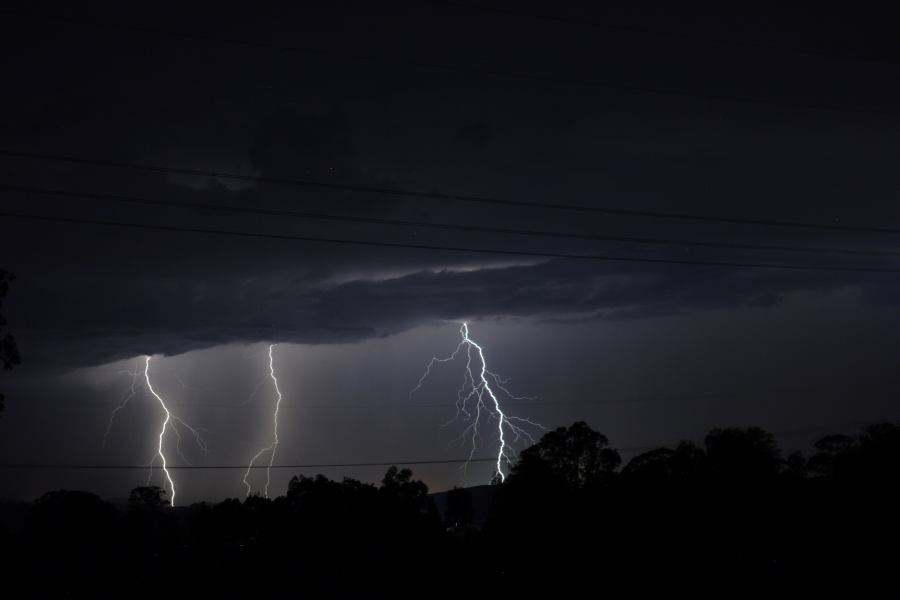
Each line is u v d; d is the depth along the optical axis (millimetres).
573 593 44250
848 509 42688
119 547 76500
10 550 67812
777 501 45156
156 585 58688
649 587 41969
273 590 53031
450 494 75250
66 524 73750
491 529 52406
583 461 57531
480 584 49188
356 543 55469
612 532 46469
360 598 50500
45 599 60969
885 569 36656
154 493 81438
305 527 57719
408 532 56469
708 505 45219
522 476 54375
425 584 50750
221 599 53625
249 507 66688
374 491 60938
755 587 38156
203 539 65500
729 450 49625
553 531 49281
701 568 41719
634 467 52250
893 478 43062
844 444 52688
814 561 39094
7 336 37969
